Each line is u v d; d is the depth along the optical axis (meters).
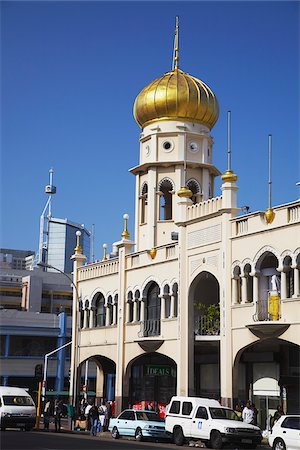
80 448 26.84
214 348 42.00
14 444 28.06
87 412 45.53
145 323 44.34
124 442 33.06
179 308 40.66
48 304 96.12
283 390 36.25
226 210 37.38
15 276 98.19
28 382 72.38
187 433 32.03
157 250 44.28
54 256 138.50
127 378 46.31
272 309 33.69
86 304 52.44
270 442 28.31
